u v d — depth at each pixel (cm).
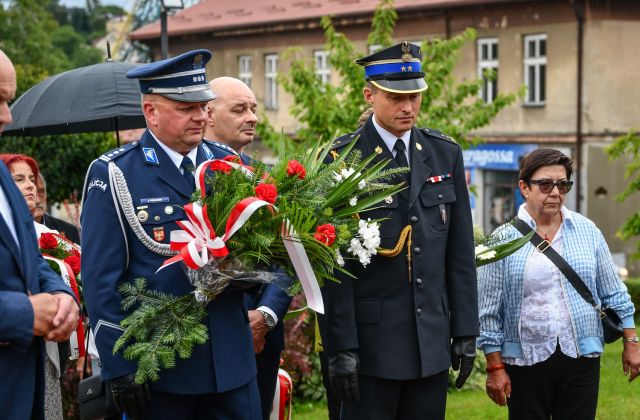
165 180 420
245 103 550
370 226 418
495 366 512
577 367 507
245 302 440
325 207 413
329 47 1335
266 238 389
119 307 405
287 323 837
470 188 1416
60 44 5572
